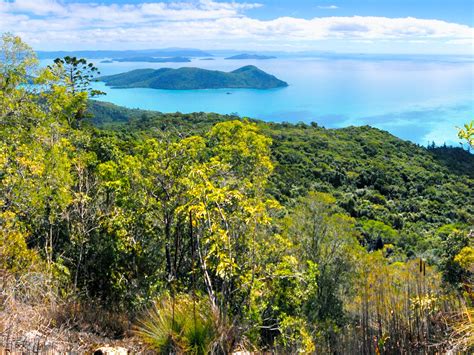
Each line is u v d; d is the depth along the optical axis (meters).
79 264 7.45
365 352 3.36
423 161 101.44
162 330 3.80
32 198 8.25
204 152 10.79
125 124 91.62
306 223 16.22
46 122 14.98
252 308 4.71
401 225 58.03
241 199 4.84
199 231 4.75
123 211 9.23
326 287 14.37
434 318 3.70
